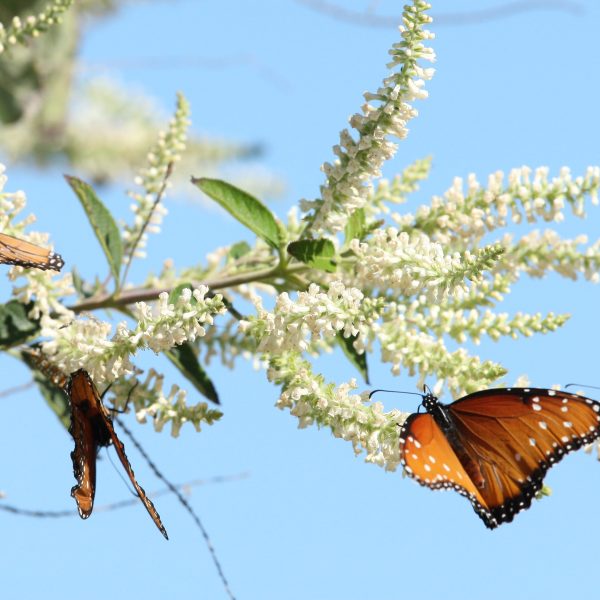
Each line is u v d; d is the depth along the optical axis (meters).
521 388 3.08
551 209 3.11
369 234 3.11
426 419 3.08
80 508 3.08
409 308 3.10
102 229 3.12
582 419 3.07
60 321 3.10
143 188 3.14
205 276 3.13
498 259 3.07
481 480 3.08
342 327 3.08
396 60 3.08
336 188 3.10
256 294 3.13
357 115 3.09
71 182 3.12
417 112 3.08
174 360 3.12
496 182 3.11
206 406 3.10
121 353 3.08
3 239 3.08
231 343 3.13
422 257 3.08
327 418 3.08
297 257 3.10
